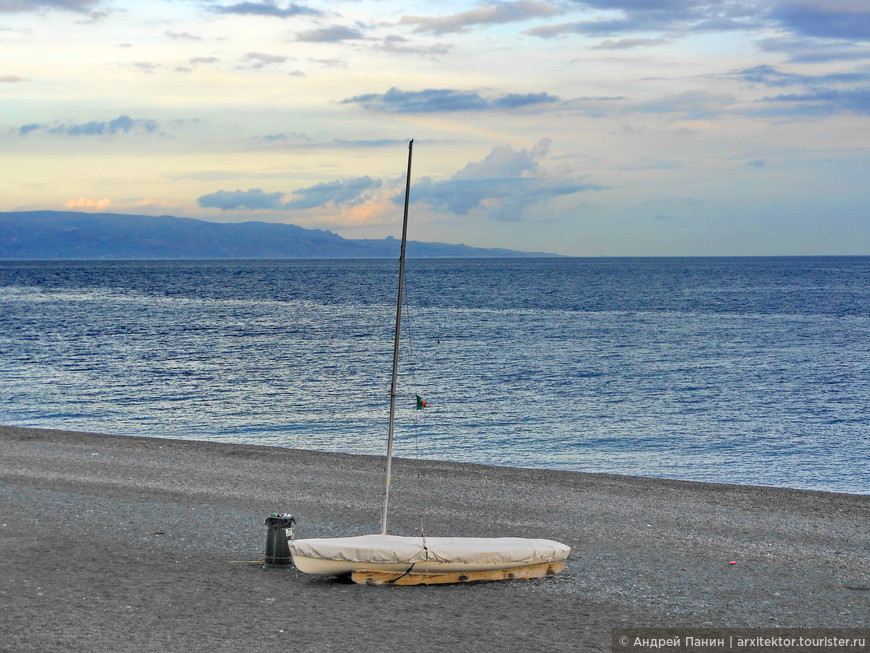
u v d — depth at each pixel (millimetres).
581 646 12375
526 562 15734
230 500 21766
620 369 54375
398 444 33812
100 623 12805
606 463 30891
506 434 35688
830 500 22906
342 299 128375
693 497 23000
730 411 40562
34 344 67688
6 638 12008
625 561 17109
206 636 12383
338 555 15062
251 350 65062
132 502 21297
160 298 131125
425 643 12336
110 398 43875
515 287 161250
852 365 55656
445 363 57469
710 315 94812
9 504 20859
